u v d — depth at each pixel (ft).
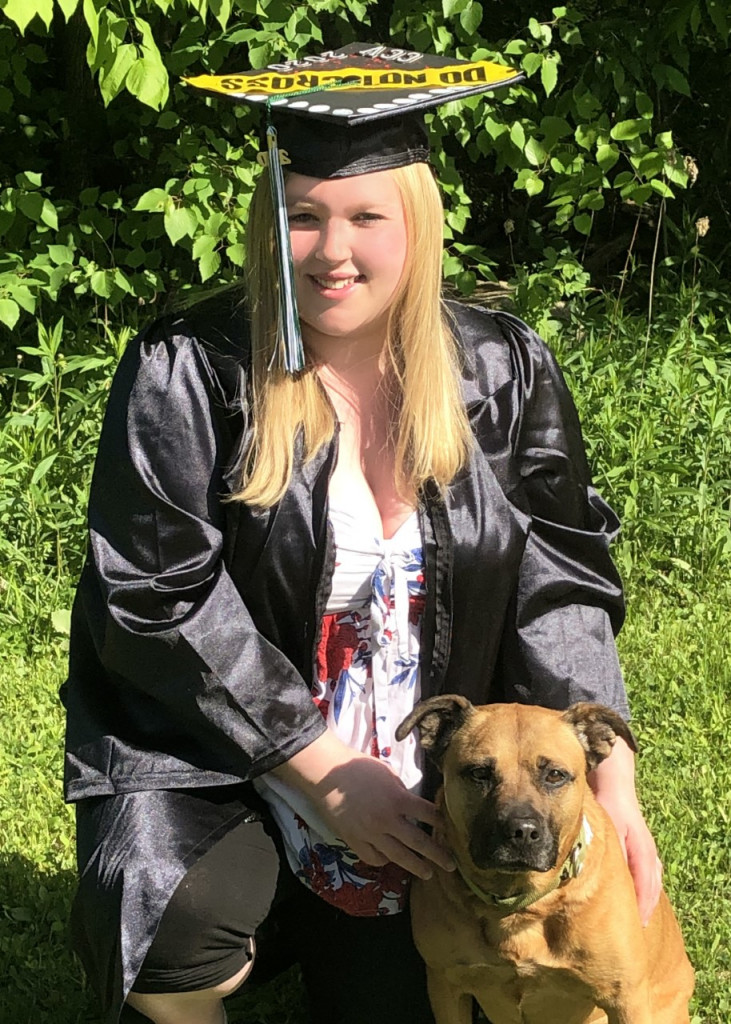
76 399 20.03
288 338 9.25
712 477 20.44
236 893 9.17
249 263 9.80
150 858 9.04
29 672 16.30
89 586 9.75
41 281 21.01
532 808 9.32
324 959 10.48
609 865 9.87
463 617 9.87
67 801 9.50
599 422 19.93
